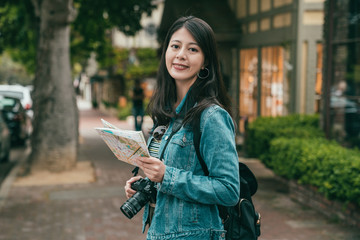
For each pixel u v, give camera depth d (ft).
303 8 37.88
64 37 30.55
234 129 6.87
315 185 20.77
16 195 24.89
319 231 17.84
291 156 22.80
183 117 7.08
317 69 38.78
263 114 45.19
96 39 48.08
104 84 110.73
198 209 6.73
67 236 17.94
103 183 27.78
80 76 156.04
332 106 27.14
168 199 6.89
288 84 39.50
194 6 50.83
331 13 26.66
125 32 44.98
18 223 19.70
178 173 6.48
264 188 25.32
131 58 85.61
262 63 45.27
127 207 7.16
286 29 39.73
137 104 52.70
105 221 19.95
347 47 25.99
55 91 30.45
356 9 25.11
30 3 40.16
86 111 106.73
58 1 29.14
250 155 33.91
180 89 7.43
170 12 54.13
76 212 21.42
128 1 41.88
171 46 7.19
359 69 25.18
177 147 6.75
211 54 7.12
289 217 19.81
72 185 27.30
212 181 6.44
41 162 30.42
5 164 37.47
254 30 46.70
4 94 52.54
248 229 7.27
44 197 24.41
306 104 38.81
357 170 17.21
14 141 48.98
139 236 17.94
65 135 30.86
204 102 6.76
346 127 26.17
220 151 6.47
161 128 7.42
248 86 48.98
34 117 30.76
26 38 48.29
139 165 6.57
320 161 19.89
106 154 40.24
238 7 50.39
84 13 43.57
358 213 17.84
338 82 26.89
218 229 6.88
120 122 75.56
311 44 38.34
